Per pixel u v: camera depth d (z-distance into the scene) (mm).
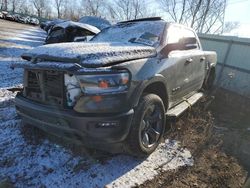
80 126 2828
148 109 3402
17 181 2871
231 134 4730
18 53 10977
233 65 8227
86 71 2801
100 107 2883
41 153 3424
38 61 3225
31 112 3174
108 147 3184
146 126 3490
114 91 2939
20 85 6219
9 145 3533
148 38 4176
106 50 3229
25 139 3729
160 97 3957
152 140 3625
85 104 2846
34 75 3244
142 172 3277
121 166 3352
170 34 4398
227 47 8562
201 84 5777
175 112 4289
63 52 3135
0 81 6422
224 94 7102
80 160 3359
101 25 14102
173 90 4180
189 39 4508
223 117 5680
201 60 5324
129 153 3438
